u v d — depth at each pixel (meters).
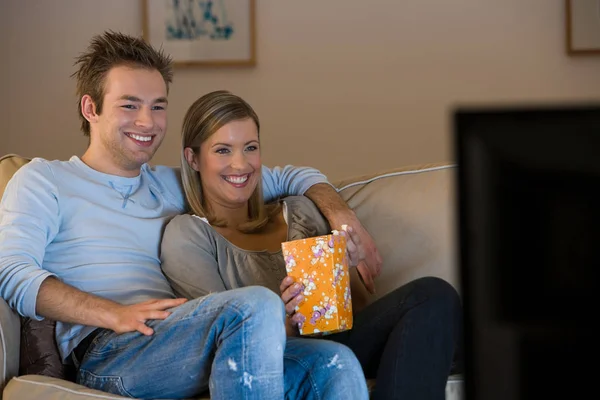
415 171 2.50
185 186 2.37
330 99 4.34
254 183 2.34
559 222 0.43
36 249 2.02
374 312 1.93
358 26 4.32
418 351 1.77
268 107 4.34
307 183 2.48
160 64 2.35
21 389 1.85
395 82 4.34
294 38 4.32
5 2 4.29
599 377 0.43
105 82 2.23
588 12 4.29
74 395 1.78
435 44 4.33
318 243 1.82
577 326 0.44
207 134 2.29
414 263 2.37
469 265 0.44
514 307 0.44
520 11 4.31
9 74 4.31
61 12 4.30
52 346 2.04
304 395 1.75
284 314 1.73
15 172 2.27
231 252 2.19
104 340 1.94
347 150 4.36
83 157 2.30
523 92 4.33
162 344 1.82
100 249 2.12
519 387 0.44
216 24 4.29
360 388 1.72
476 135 0.44
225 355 1.64
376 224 2.43
